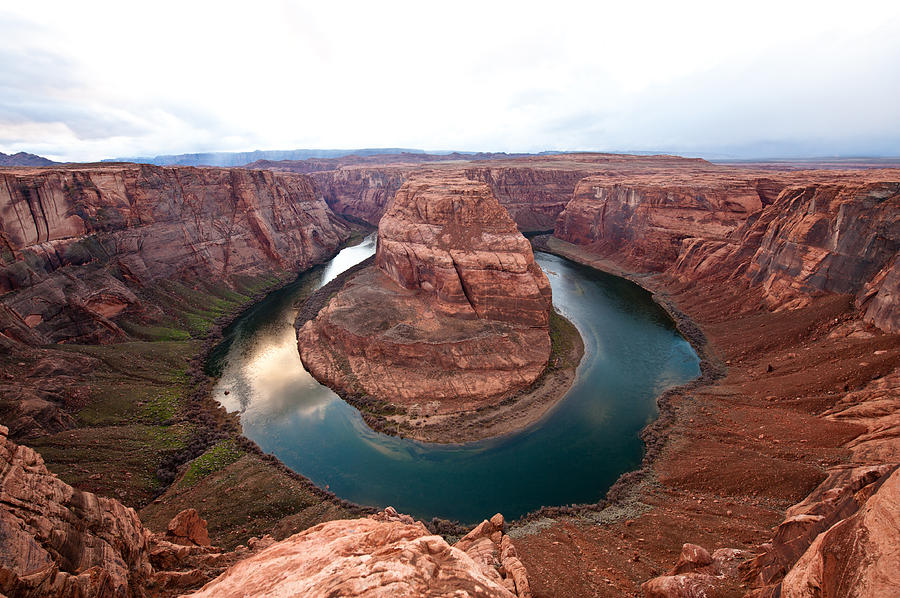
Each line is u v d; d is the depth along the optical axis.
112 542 17.16
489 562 24.73
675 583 19.16
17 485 15.27
